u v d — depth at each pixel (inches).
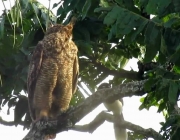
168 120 448.5
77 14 573.9
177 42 459.2
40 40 591.2
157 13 432.1
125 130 543.5
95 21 581.0
